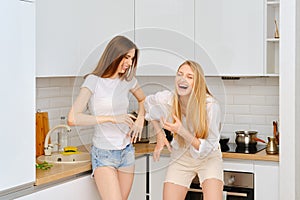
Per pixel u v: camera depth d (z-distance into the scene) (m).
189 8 4.05
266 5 3.86
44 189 3.03
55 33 3.50
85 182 3.37
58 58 3.54
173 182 3.53
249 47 3.91
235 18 3.93
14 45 2.83
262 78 4.32
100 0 3.95
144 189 3.96
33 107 2.97
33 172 2.97
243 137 4.09
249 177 3.80
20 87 2.87
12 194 2.85
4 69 2.76
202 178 3.48
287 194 3.70
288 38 3.70
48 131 3.85
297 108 3.73
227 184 3.87
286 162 3.69
